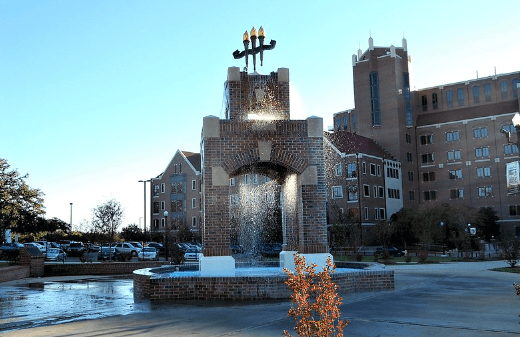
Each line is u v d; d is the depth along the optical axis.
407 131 81.19
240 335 9.24
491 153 76.56
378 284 15.55
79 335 9.51
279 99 17.61
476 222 66.06
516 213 73.44
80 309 12.95
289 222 17.88
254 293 13.97
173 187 83.88
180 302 13.64
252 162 16.36
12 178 54.31
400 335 8.92
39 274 26.64
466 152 78.69
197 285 14.23
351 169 67.00
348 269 19.16
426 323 9.99
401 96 81.12
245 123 16.45
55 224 73.44
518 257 38.06
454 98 83.06
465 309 11.77
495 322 10.06
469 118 78.94
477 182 77.12
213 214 15.73
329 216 62.62
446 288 16.30
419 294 14.58
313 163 16.67
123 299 14.95
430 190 81.12
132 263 29.47
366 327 9.62
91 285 20.44
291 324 10.23
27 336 9.48
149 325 10.39
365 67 82.69
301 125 16.80
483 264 32.50
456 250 48.44
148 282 14.80
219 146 16.17
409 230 62.31
